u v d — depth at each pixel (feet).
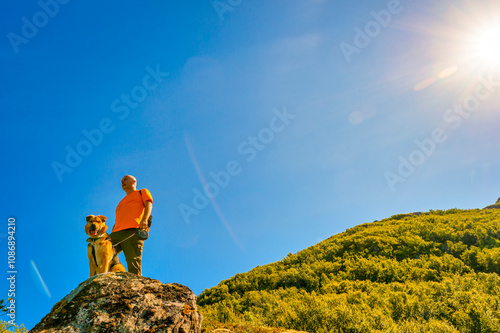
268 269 75.97
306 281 59.82
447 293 36.65
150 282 11.25
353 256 70.59
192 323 10.44
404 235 77.20
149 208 14.66
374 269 56.59
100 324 9.12
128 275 11.29
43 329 9.03
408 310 32.83
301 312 31.68
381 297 38.52
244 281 68.44
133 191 15.79
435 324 27.86
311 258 76.84
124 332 9.09
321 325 30.04
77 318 9.29
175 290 11.24
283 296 51.62
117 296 10.13
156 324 9.55
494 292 36.81
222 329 16.14
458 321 28.96
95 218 12.88
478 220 81.41
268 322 31.86
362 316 30.25
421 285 42.80
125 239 13.98
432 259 57.11
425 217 96.37
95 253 12.61
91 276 11.78
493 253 51.26
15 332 13.71
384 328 28.37
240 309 44.29
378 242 72.95
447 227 73.87
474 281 41.16
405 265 57.57
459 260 54.08
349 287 49.75
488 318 27.76
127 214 14.53
